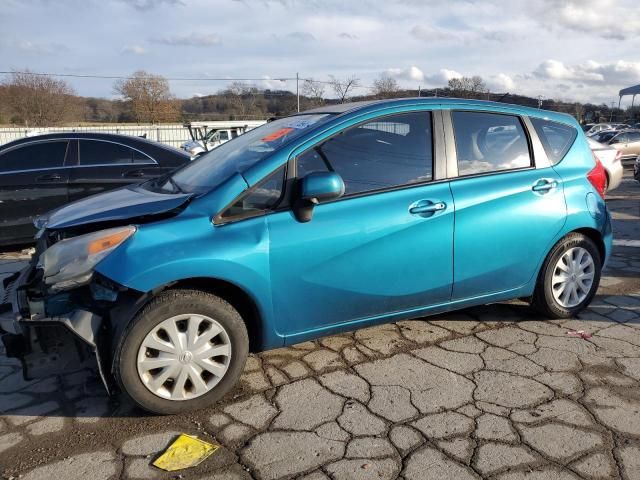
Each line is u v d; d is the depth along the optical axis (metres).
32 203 6.53
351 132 3.40
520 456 2.61
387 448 2.69
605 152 10.47
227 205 3.06
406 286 3.47
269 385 3.32
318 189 3.01
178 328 2.94
